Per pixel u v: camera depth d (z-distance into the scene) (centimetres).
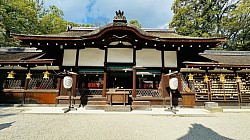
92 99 870
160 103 881
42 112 683
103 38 870
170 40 869
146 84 1078
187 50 979
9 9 1393
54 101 874
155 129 465
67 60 921
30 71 930
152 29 1283
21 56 1044
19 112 677
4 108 793
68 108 749
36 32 1706
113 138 379
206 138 392
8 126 469
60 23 2025
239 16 1780
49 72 923
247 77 980
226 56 1212
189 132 441
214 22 2136
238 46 1955
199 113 709
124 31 866
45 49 965
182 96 909
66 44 888
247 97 952
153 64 928
